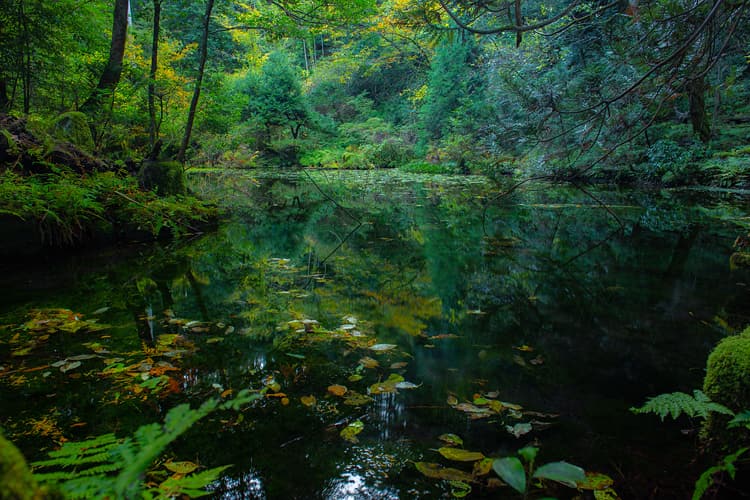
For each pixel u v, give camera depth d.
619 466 1.32
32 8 5.35
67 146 4.76
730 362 1.41
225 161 18.41
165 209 5.09
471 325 2.55
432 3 2.88
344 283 3.43
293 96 20.50
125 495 0.68
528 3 10.82
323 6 6.17
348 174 15.74
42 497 0.45
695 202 7.56
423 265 4.03
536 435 1.48
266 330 2.41
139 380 1.81
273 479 1.25
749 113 9.42
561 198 8.73
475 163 13.99
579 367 2.02
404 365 2.03
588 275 3.63
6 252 3.59
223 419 1.55
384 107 25.23
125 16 6.35
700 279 3.44
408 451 1.39
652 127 9.72
